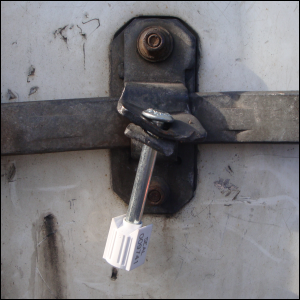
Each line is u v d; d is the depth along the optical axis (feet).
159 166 2.24
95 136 2.05
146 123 1.57
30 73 2.24
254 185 2.32
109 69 2.22
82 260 2.40
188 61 2.07
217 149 2.29
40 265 2.42
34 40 2.23
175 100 1.94
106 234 2.35
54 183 2.33
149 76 2.08
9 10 2.22
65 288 2.44
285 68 2.24
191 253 2.38
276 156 2.31
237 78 2.24
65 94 2.24
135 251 1.71
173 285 2.43
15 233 2.39
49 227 2.37
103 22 2.21
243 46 2.23
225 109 2.03
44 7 2.21
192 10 2.21
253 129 2.03
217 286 2.42
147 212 2.30
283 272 2.41
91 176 2.31
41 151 2.06
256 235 2.37
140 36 2.04
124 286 2.43
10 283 2.44
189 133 1.68
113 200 2.31
